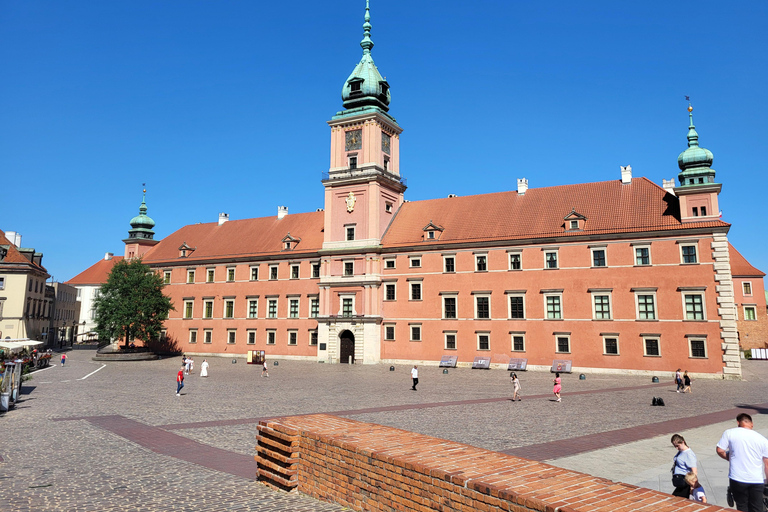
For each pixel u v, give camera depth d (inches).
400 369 2245.3
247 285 2987.2
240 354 2942.9
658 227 2011.6
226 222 3422.7
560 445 764.6
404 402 1242.6
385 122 2763.3
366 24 2878.9
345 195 2714.1
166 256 3336.6
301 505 448.8
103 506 477.4
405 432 472.7
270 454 522.6
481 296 2321.6
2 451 713.6
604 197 2273.6
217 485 540.4
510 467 348.8
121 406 1148.5
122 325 2773.1
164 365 2443.4
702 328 1908.2
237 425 914.1
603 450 730.8
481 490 307.0
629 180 2293.3
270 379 1822.1
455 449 403.9
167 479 567.8
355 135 2751.0
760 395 1400.1
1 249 3038.9
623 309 2041.1
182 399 1272.1
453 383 1705.2
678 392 1473.9
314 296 2760.8
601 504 274.1
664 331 1966.0
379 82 2790.4
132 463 644.1
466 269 2367.1
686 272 1953.7
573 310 2127.2
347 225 2682.1
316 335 2741.1
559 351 2138.3
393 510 372.2
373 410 1108.5
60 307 3907.5
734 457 386.9
